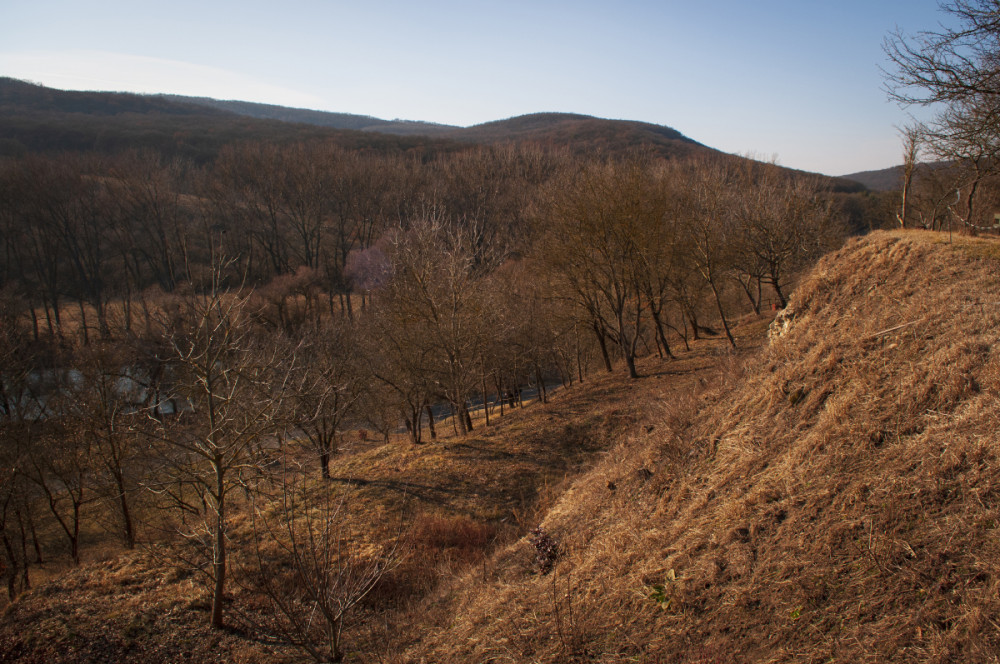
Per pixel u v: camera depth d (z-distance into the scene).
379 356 25.38
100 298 47.28
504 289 30.02
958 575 4.94
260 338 24.67
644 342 35.38
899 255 10.35
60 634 10.28
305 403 14.75
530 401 39.62
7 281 47.28
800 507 6.93
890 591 5.21
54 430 20.52
